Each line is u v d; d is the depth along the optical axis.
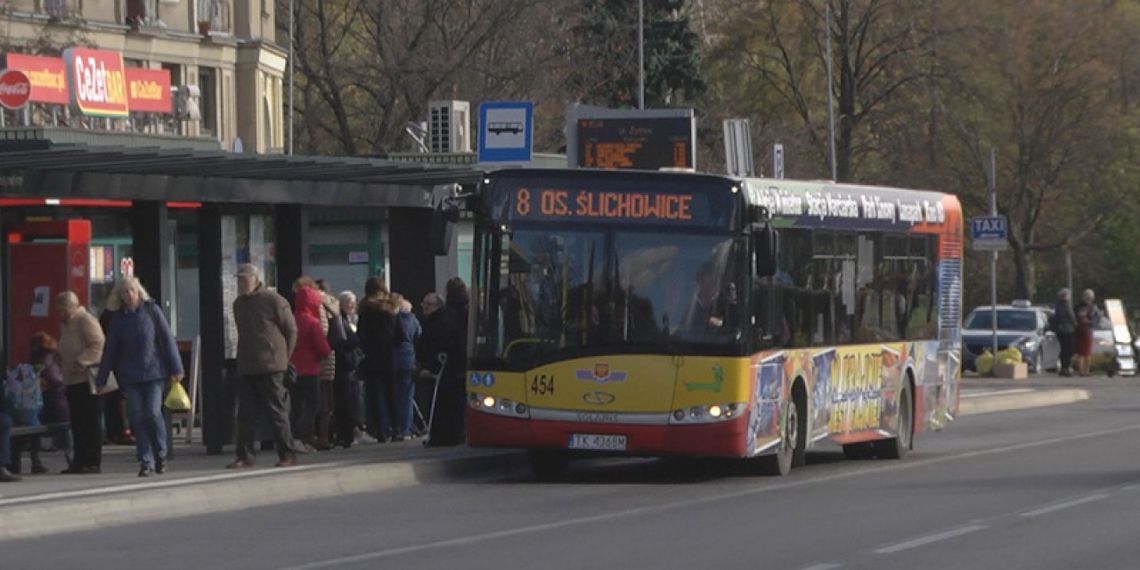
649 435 30.83
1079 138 105.88
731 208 31.16
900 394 38.84
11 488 27.97
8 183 31.30
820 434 34.78
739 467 35.59
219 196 34.66
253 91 90.25
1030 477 32.38
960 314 43.31
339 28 105.81
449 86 92.81
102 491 27.22
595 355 30.98
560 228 31.44
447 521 25.62
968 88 106.00
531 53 94.25
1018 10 105.19
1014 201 107.44
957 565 20.47
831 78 102.50
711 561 20.88
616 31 107.31
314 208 43.81
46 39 70.81
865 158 115.00
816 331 34.53
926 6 106.44
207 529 24.84
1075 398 62.59
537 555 21.53
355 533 24.14
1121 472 33.12
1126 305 115.94
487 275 31.61
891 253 38.50
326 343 34.88
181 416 39.50
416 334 38.41
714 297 30.98
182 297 42.22
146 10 82.44
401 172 37.06
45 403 30.94
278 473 30.25
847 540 22.89
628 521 25.45
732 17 110.56
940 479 32.31
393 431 38.19
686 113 60.25
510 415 31.22
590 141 60.91
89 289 37.62
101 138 52.41
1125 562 20.72
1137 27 107.75
